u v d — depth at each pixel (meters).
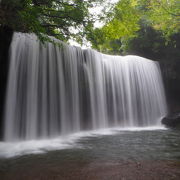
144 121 16.27
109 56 15.41
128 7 11.52
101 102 13.78
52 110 10.49
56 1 10.12
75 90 12.05
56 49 11.13
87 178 4.19
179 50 19.50
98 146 7.36
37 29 7.96
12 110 9.16
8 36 8.94
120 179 4.11
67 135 10.47
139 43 21.20
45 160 5.54
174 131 11.77
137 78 16.75
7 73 9.09
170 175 4.28
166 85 19.52
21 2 7.55
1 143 8.10
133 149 6.78
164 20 14.44
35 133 9.63
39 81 10.14
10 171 4.68
